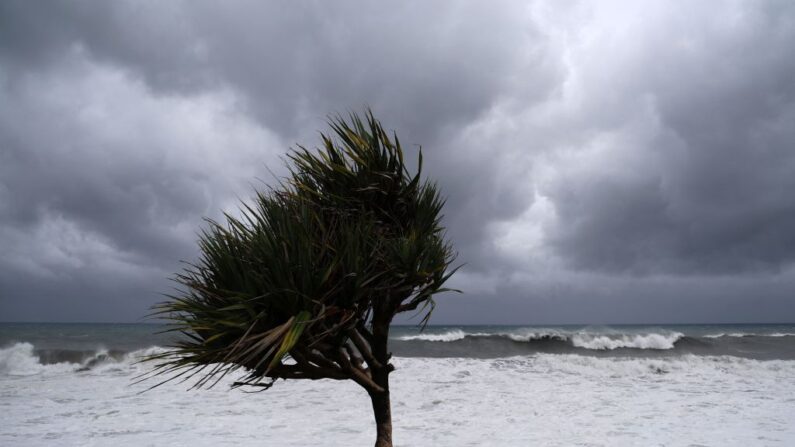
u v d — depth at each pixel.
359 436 7.14
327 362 3.10
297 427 7.75
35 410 9.12
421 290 3.32
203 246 2.99
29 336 33.59
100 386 12.06
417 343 22.94
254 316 2.70
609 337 23.86
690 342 23.81
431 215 3.53
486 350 21.81
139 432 7.40
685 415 8.84
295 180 3.38
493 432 7.50
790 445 6.79
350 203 3.36
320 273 2.81
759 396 10.89
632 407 9.60
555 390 11.59
